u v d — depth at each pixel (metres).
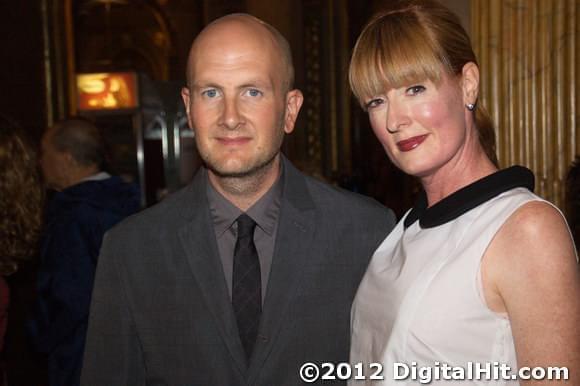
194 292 1.67
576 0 3.22
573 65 3.23
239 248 1.71
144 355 1.69
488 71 3.31
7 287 2.00
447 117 1.31
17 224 1.98
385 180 6.89
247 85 1.58
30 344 2.78
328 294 1.71
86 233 2.77
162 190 7.94
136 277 1.70
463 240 1.25
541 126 3.28
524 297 1.14
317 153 9.52
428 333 1.23
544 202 1.19
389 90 1.33
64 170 3.02
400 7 1.35
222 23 1.64
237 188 1.69
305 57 9.53
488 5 3.30
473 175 1.36
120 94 6.98
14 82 7.01
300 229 1.73
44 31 7.25
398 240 1.49
